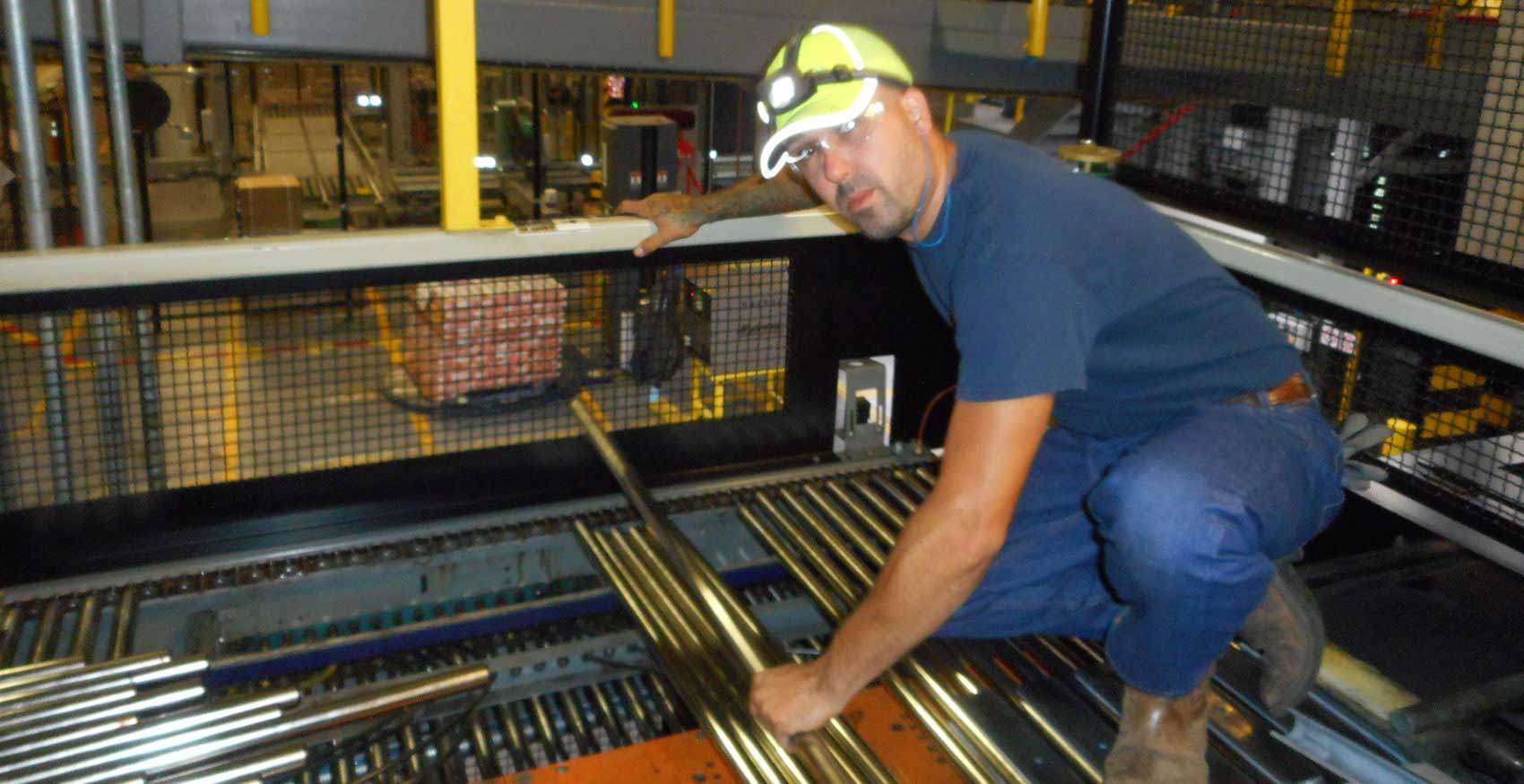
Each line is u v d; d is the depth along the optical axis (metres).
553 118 8.43
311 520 3.07
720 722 2.29
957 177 1.85
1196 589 1.86
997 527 1.71
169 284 2.65
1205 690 2.04
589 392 3.31
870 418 3.61
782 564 3.00
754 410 3.54
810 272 3.43
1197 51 3.72
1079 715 2.31
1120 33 3.80
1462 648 2.56
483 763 2.68
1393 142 3.50
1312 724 2.24
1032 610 2.32
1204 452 1.92
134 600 2.74
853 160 1.76
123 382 3.12
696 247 3.15
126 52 3.17
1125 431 2.17
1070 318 1.72
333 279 2.78
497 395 3.20
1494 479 3.00
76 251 2.58
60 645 2.73
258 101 9.04
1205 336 1.99
